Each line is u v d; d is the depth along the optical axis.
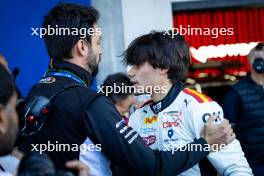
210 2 4.66
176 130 1.86
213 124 1.77
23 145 1.66
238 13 5.16
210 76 5.46
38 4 4.16
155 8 4.33
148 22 4.33
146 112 1.95
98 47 1.83
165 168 1.68
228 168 1.81
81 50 1.77
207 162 1.85
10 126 1.12
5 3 4.14
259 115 3.47
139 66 1.90
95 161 1.68
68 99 1.67
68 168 1.21
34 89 1.75
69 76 1.74
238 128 3.51
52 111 1.66
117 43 4.32
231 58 5.29
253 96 3.48
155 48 1.87
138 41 1.91
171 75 1.89
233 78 5.44
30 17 4.16
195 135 1.83
